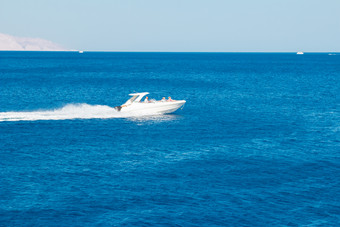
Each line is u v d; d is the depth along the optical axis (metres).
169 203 44.91
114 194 46.97
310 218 42.00
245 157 61.84
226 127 83.94
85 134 75.19
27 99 125.38
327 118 95.62
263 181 51.62
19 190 47.56
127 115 92.06
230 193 47.72
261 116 98.00
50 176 52.28
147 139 72.44
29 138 71.44
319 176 53.69
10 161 58.28
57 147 66.19
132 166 56.81
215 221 41.16
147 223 40.56
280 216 42.31
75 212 42.53
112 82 188.12
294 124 87.94
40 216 41.53
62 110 95.69
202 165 57.62
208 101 125.69
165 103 93.62
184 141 71.31
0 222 40.16
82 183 50.09
